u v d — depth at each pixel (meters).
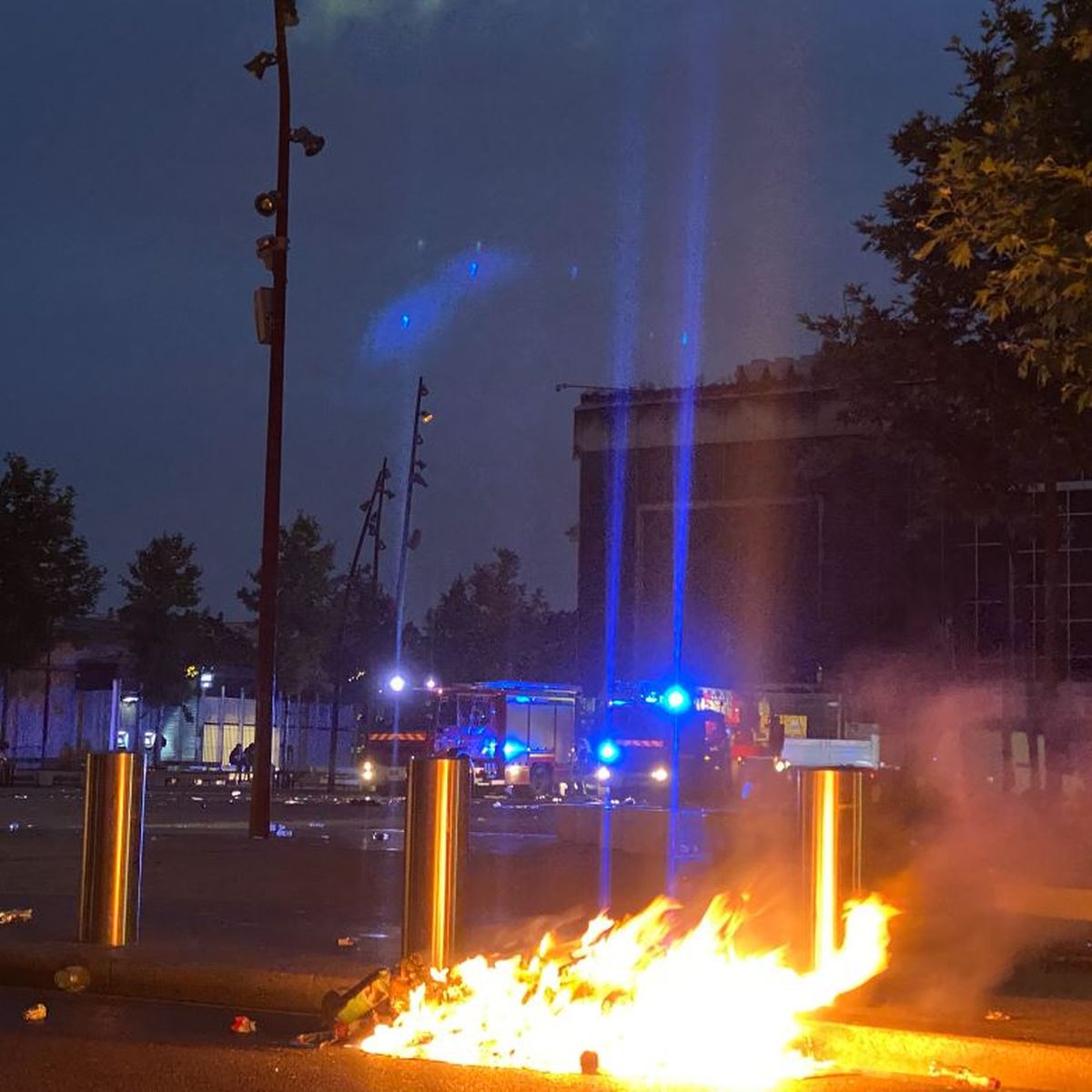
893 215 20.59
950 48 19.81
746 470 50.28
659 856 16.67
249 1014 8.77
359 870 14.88
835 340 21.50
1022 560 43.41
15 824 24.44
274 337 19.86
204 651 66.12
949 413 21.16
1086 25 11.02
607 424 52.69
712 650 50.12
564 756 43.88
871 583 47.38
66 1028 8.18
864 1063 7.64
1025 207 9.99
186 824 24.66
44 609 53.09
